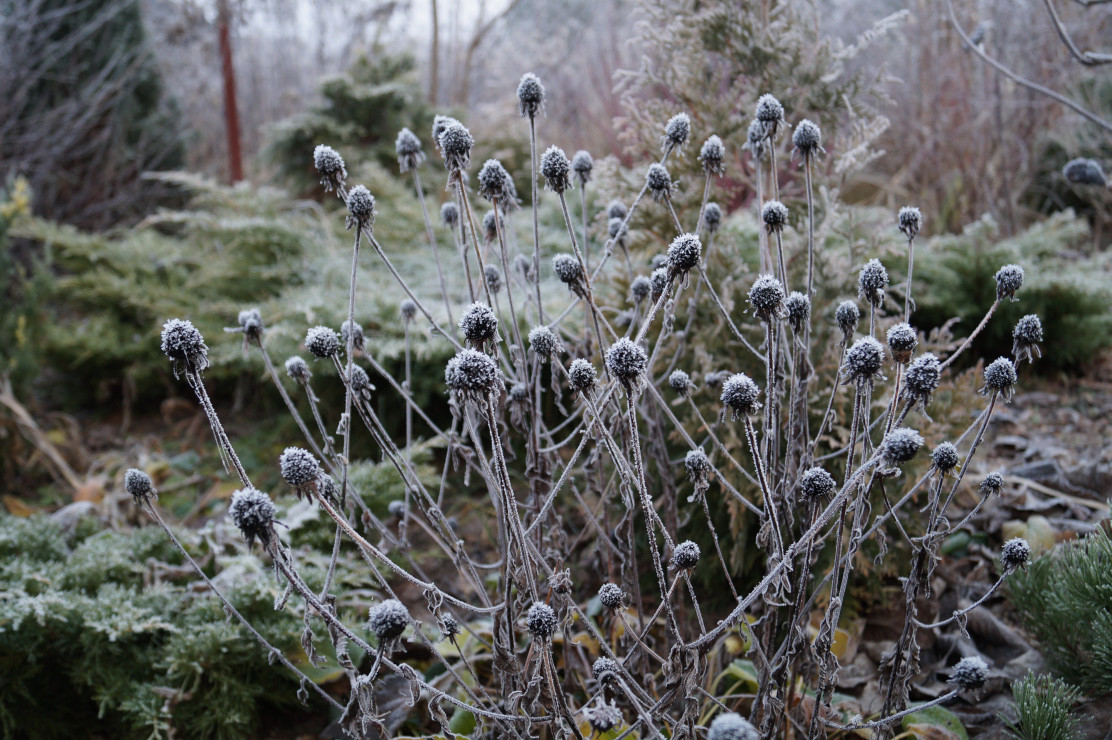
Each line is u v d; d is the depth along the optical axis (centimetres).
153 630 174
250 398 351
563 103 602
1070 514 219
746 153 257
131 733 166
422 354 269
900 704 122
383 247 386
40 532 206
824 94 220
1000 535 216
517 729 122
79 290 349
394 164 505
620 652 158
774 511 107
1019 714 138
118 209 532
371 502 215
